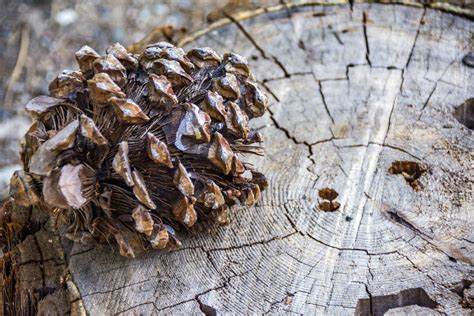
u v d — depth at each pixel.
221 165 0.48
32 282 0.50
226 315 0.48
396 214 0.51
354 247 0.50
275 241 0.50
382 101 0.57
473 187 0.52
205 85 0.50
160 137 0.48
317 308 0.48
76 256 0.50
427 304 0.48
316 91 0.58
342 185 0.53
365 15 0.62
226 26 0.62
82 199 0.46
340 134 0.55
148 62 0.49
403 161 0.54
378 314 0.48
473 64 0.58
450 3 0.64
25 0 1.04
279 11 0.63
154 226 0.48
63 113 0.49
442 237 0.50
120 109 0.46
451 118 0.56
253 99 0.50
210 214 0.50
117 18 1.02
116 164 0.46
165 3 1.04
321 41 0.61
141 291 0.49
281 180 0.53
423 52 0.60
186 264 0.50
